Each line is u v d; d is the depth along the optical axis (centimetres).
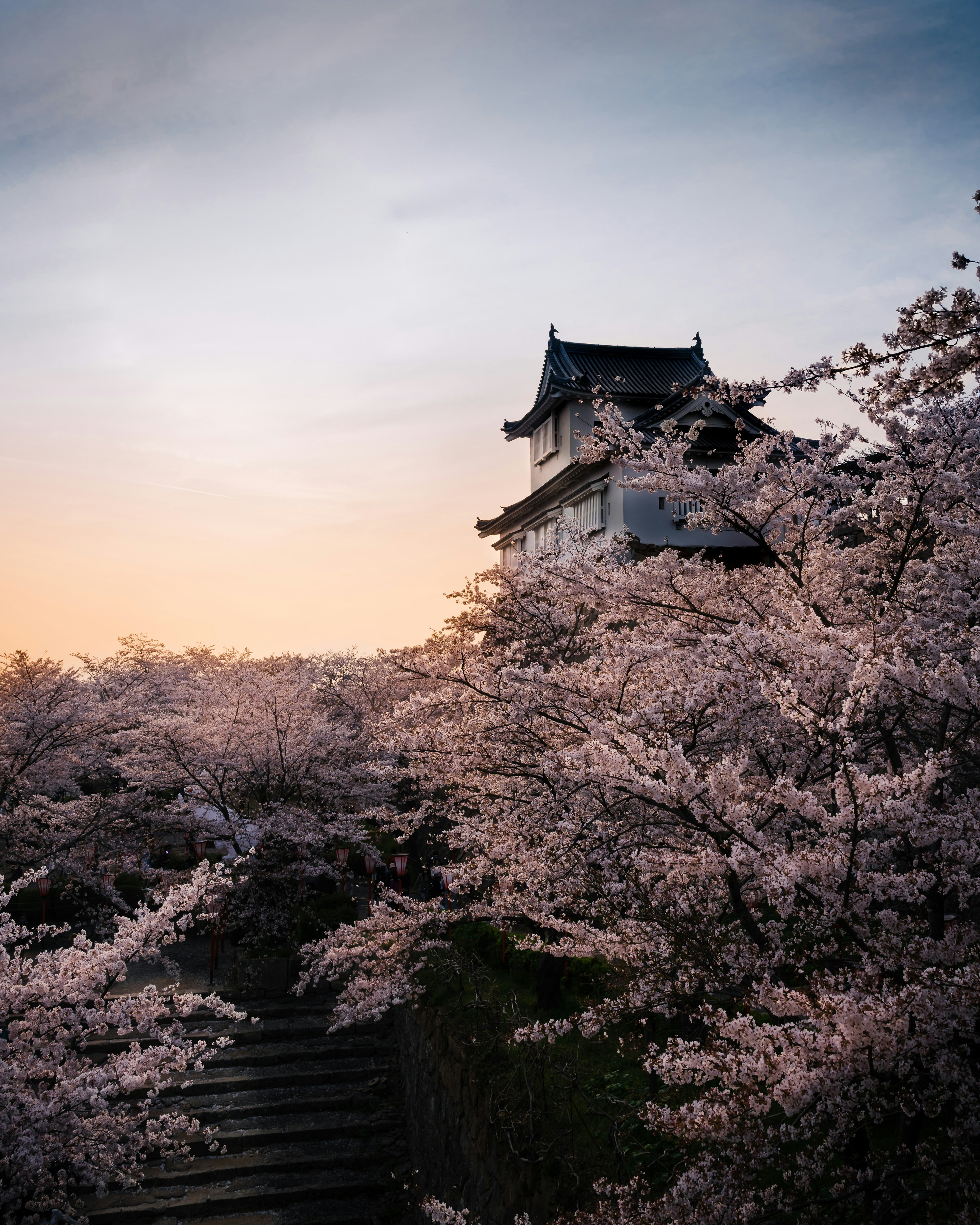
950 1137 506
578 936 765
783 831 789
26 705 2075
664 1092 837
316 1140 1406
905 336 618
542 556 1738
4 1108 771
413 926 1239
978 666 591
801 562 988
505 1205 903
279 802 2011
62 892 1988
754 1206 480
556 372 2970
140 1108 1230
